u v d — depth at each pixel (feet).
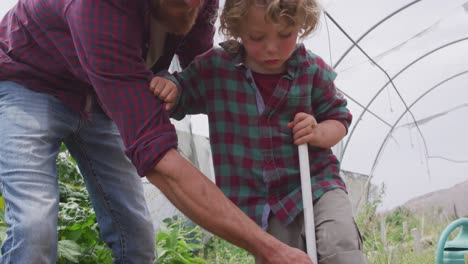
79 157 8.19
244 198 7.30
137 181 8.41
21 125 7.14
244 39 6.91
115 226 8.32
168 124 6.25
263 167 7.26
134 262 8.44
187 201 6.08
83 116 7.67
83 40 6.23
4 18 7.74
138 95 6.22
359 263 6.70
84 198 11.09
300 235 7.25
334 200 7.17
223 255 17.31
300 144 7.04
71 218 10.27
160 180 6.16
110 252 10.51
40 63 7.25
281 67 7.41
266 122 7.30
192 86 7.52
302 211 7.23
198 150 21.11
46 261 6.97
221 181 7.41
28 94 7.27
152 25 6.90
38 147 7.17
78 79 7.43
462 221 9.98
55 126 7.38
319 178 7.36
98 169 8.18
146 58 7.27
